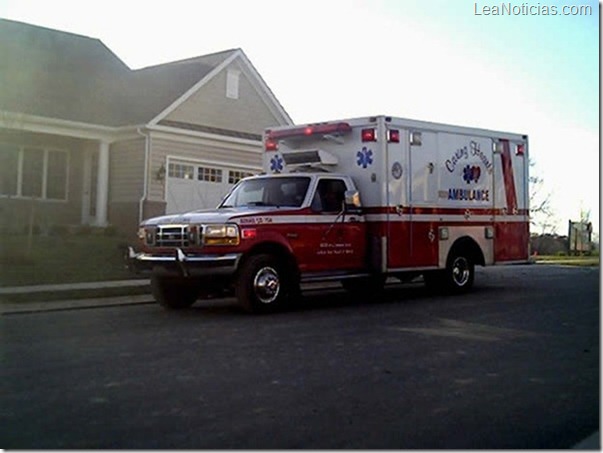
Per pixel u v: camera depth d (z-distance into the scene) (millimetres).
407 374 7695
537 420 6141
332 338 9711
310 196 12719
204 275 11609
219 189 24500
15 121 20391
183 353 8703
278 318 11516
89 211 24672
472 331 10328
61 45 26953
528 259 16172
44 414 6156
